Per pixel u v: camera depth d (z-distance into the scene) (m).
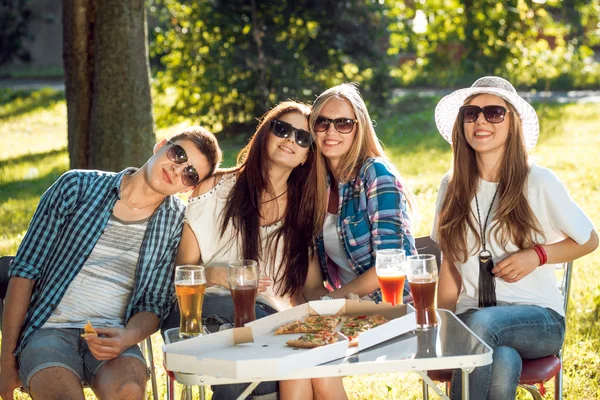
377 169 3.88
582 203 9.16
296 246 3.78
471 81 19.69
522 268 3.53
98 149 8.34
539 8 16.91
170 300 3.70
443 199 3.93
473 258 3.75
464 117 3.71
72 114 8.48
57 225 3.57
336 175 3.97
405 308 3.14
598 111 16.28
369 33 15.45
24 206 10.18
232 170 3.84
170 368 2.74
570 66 20.12
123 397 3.17
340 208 3.93
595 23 18.48
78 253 3.54
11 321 3.49
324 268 4.06
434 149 13.14
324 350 2.72
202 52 14.84
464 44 16.84
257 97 14.94
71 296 3.56
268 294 3.81
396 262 3.19
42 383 3.21
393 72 17.69
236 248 3.74
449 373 3.46
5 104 20.86
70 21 8.32
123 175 3.63
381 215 3.79
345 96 3.86
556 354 3.59
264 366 2.63
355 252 3.88
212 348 2.89
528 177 3.67
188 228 3.74
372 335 2.87
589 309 5.84
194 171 3.47
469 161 3.78
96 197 3.58
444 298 3.84
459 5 16.58
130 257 3.62
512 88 3.86
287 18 14.79
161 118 15.37
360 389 4.76
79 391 3.22
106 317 3.61
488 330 3.38
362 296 3.76
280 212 3.81
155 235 3.61
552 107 16.94
